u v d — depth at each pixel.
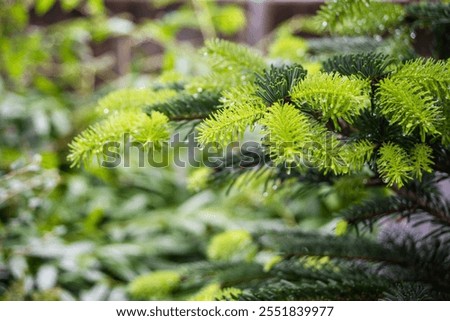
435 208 0.62
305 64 0.63
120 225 1.58
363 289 0.58
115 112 0.54
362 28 0.61
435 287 0.59
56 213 1.43
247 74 0.57
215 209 1.56
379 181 0.61
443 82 0.47
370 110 0.50
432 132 0.46
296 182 0.65
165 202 1.71
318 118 0.49
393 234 0.73
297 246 0.65
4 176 1.00
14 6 1.48
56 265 1.29
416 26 0.63
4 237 1.22
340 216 0.62
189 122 0.56
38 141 1.62
